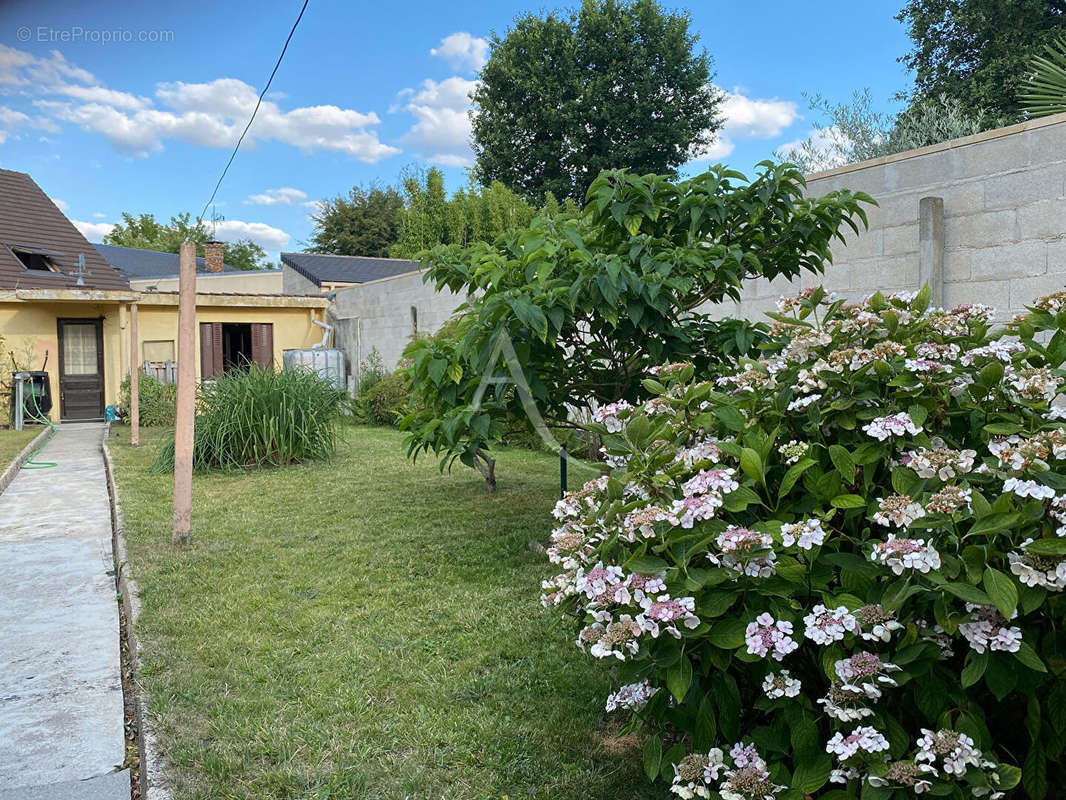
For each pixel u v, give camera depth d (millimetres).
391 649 3072
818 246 3951
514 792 2115
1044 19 14719
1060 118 4000
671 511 1744
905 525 1619
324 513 5605
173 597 3740
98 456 9086
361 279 18875
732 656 1758
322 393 8320
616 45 22500
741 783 1655
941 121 8570
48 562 4543
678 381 2338
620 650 1715
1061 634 1633
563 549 2072
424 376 4000
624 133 22578
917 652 1582
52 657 3115
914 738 1782
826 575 1748
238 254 40375
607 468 2359
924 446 1840
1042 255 4102
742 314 6008
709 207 3695
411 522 5277
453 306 10789
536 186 23562
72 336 13039
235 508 5797
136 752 2412
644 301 3537
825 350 2145
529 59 22938
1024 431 1812
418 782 2148
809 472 1851
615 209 3650
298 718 2518
